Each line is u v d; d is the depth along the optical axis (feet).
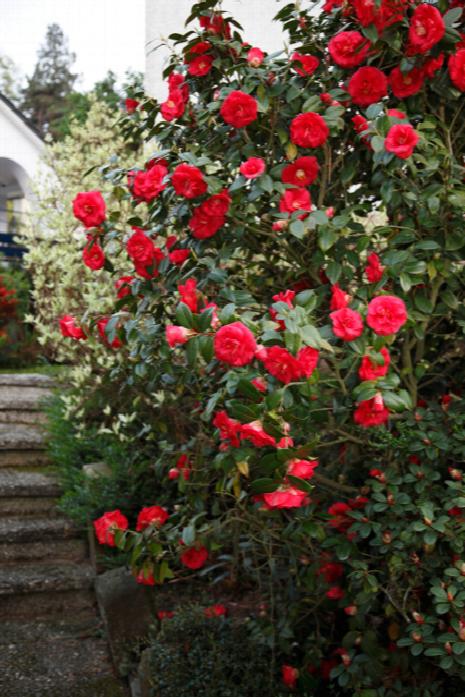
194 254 7.74
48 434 16.17
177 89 8.70
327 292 7.84
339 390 7.20
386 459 7.80
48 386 18.69
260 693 8.55
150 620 10.63
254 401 5.98
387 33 7.20
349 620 8.09
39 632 11.38
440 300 8.12
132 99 9.67
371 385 6.45
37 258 16.84
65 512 13.61
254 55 7.65
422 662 7.79
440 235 7.28
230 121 7.49
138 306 8.77
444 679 7.91
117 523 8.36
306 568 8.80
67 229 16.98
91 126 20.17
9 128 45.11
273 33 17.90
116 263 14.57
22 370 23.43
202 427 9.42
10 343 24.08
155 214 8.59
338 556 7.48
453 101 7.80
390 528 7.43
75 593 12.18
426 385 8.84
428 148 7.17
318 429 7.53
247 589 11.55
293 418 6.20
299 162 7.47
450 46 7.09
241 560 11.26
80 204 8.78
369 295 7.00
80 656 10.73
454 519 7.17
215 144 8.40
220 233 8.20
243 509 8.45
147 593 11.07
